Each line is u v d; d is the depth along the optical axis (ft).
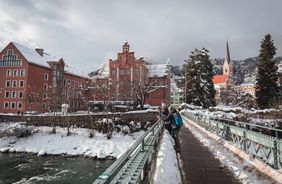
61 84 236.22
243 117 123.34
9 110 206.08
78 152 124.77
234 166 34.81
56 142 135.85
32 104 206.08
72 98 245.04
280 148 26.25
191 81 208.74
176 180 27.14
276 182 25.73
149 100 234.58
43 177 82.84
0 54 213.66
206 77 209.56
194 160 40.40
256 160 32.04
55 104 189.57
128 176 16.47
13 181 77.87
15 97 205.87
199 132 77.15
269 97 169.99
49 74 227.40
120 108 208.33
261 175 28.81
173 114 48.60
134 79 217.56
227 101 264.52
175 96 326.24
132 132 152.97
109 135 141.49
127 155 14.47
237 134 41.63
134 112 161.27
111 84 221.66
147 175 21.85
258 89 176.86
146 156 21.99
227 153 42.27
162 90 234.17
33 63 208.95
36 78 212.84
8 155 120.78
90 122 155.43
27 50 226.17
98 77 242.78
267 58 174.60
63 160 112.37
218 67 634.43
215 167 35.88
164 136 52.65
